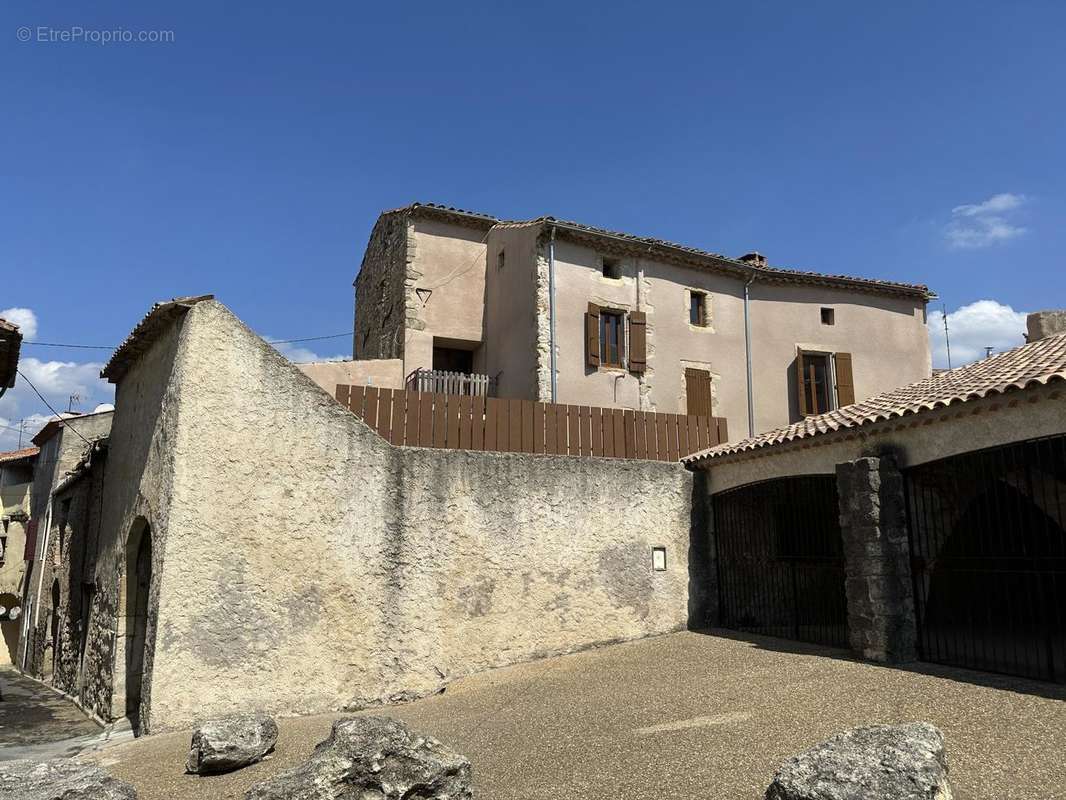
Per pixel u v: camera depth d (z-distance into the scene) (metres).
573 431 11.55
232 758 5.79
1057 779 4.43
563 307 14.77
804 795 3.55
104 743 7.74
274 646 8.21
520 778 5.19
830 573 11.37
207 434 8.20
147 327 9.21
